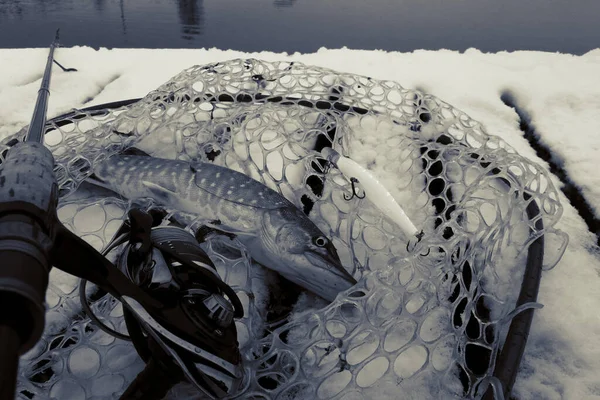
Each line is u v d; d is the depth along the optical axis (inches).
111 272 33.0
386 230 68.8
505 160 66.8
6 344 15.7
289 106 81.3
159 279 38.4
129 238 41.6
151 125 75.3
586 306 59.3
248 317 52.1
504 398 44.5
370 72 123.5
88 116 80.5
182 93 80.3
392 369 46.0
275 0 301.3
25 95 109.1
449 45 205.5
